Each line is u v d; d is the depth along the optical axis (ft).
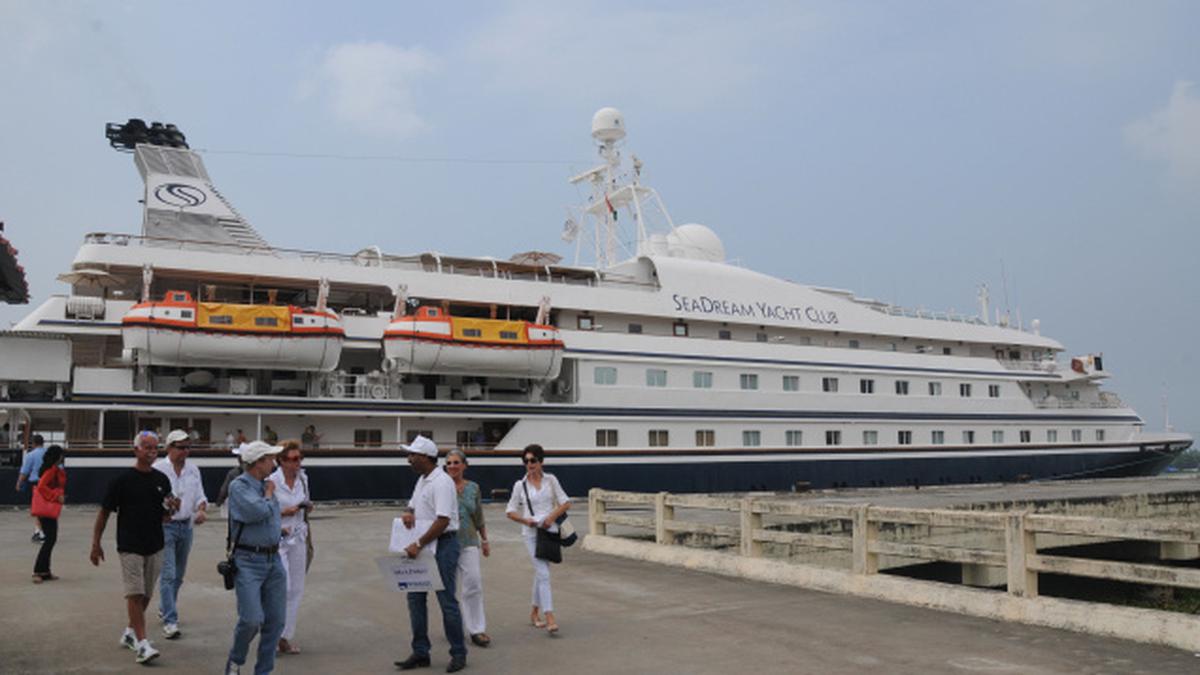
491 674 26.81
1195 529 29.25
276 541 24.95
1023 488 120.78
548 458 100.78
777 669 26.96
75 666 27.04
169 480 29.99
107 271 88.58
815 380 122.42
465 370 95.71
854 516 40.81
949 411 133.80
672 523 51.47
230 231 99.96
